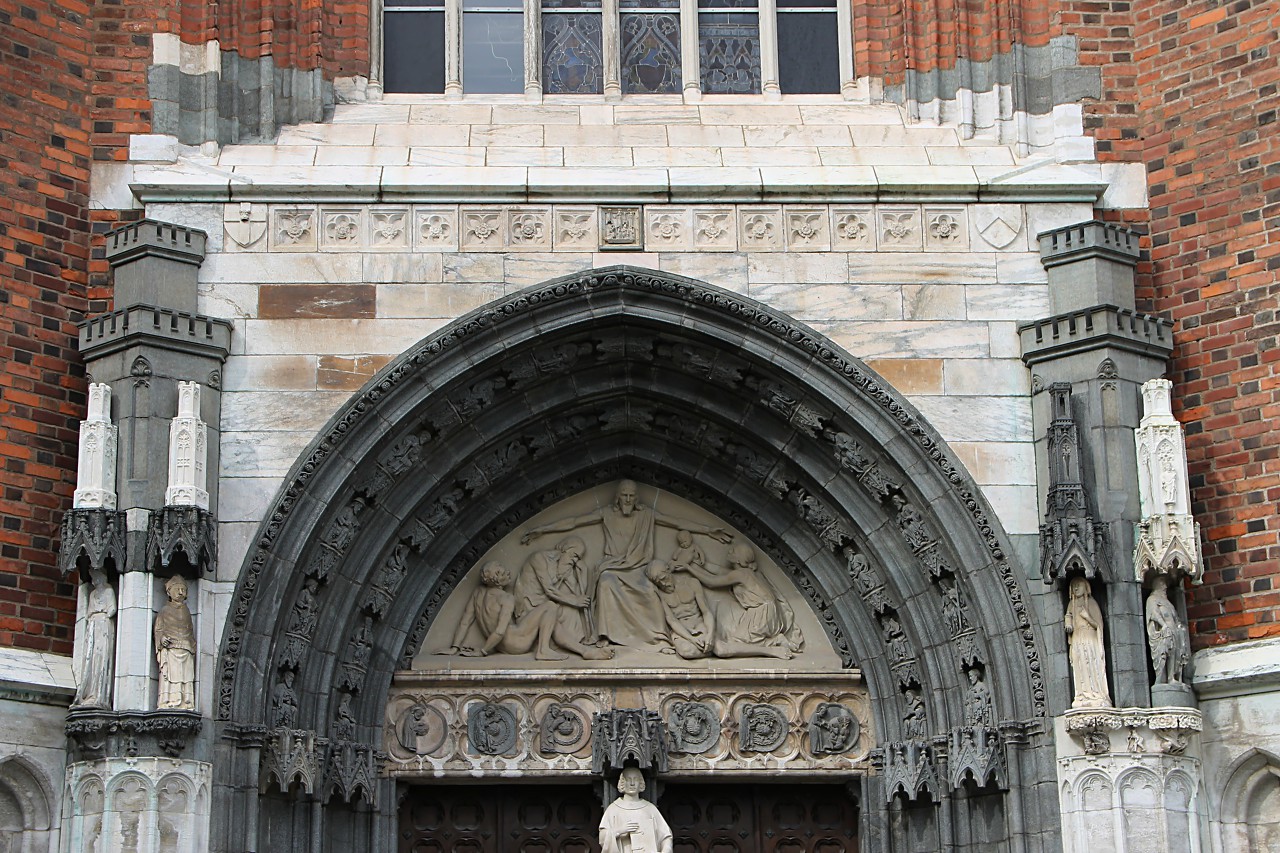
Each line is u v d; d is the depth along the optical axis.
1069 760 21.73
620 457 24.69
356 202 23.38
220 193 23.17
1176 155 23.83
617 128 24.61
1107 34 24.50
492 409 23.70
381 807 23.33
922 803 23.42
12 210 22.61
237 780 21.44
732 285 23.44
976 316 23.39
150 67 23.77
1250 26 23.56
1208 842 21.55
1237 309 22.95
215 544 21.78
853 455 23.39
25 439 22.09
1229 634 22.09
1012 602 22.39
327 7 24.98
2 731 20.88
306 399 22.70
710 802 24.33
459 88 25.22
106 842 20.58
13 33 23.11
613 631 24.44
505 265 23.33
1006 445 22.98
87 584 21.47
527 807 24.25
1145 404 22.44
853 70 25.41
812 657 24.48
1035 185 23.66
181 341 22.28
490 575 24.39
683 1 25.73
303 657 22.39
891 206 23.75
